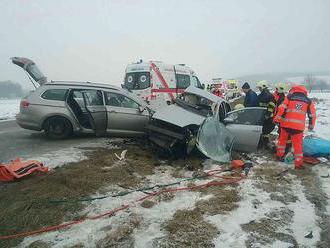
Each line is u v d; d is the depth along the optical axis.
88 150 8.66
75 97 10.41
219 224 4.86
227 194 5.95
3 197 5.52
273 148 9.16
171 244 4.32
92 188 6.07
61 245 4.30
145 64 15.45
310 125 7.82
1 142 9.70
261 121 8.80
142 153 8.55
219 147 8.15
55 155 8.06
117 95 9.91
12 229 4.63
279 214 5.21
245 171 7.16
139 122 9.85
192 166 7.65
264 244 4.36
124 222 4.89
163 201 5.67
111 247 4.27
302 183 6.72
